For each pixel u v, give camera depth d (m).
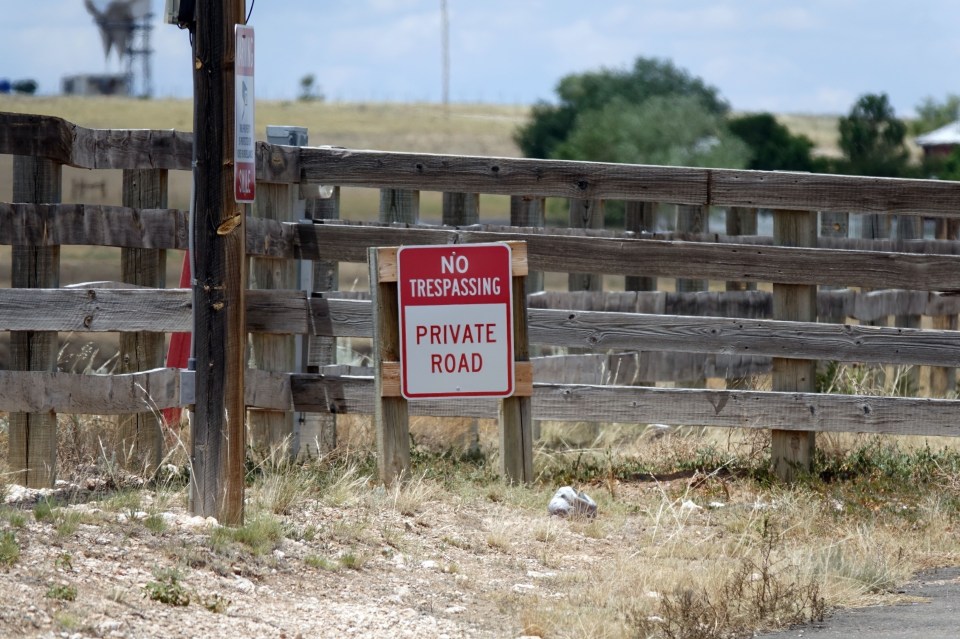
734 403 29.75
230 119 20.66
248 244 27.19
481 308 27.22
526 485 27.77
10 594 15.70
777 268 30.09
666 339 29.89
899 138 197.50
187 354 28.77
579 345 29.75
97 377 24.44
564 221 149.75
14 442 24.72
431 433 33.84
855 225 54.78
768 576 20.33
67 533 18.73
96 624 15.34
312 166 29.62
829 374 37.22
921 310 44.06
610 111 198.50
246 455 27.61
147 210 25.70
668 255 29.86
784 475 30.20
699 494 28.38
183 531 20.12
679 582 20.88
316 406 28.59
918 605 20.47
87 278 95.56
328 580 19.78
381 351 27.08
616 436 34.31
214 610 17.03
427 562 21.58
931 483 29.31
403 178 29.81
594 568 22.42
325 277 33.97
